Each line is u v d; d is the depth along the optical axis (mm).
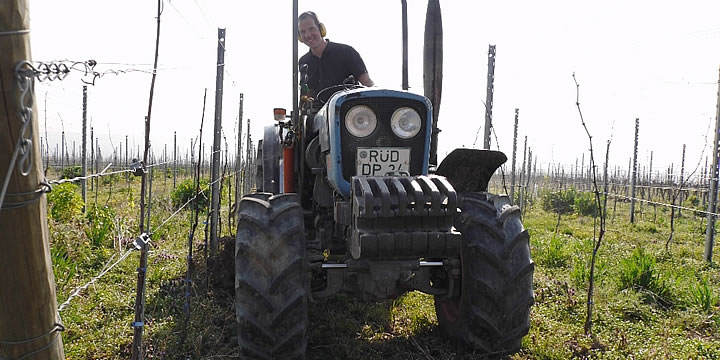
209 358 3357
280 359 2895
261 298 2885
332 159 3098
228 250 5000
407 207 2646
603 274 5770
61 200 7141
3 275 1479
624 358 3516
